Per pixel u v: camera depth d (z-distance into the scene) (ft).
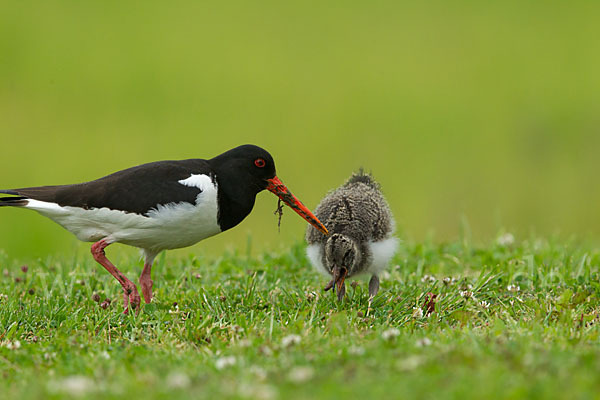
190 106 87.51
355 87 93.09
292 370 18.98
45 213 27.89
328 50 101.45
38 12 106.11
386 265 30.04
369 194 31.50
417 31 107.04
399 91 92.22
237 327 24.59
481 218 70.79
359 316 26.58
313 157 79.92
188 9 111.34
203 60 97.76
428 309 26.76
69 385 18.04
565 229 69.36
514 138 83.82
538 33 105.60
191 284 31.32
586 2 115.96
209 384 18.17
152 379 18.93
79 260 36.63
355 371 18.45
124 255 37.63
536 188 75.87
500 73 95.30
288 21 109.81
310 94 91.35
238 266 34.86
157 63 96.27
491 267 31.83
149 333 25.48
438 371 18.08
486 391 16.70
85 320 26.89
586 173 77.97
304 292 29.66
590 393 16.37
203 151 79.05
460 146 81.97
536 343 20.92
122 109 86.74
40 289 31.22
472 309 26.81
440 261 34.78
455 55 100.83
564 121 86.28
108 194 27.50
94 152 78.07
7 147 78.07
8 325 26.37
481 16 111.75
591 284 29.04
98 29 102.83
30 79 90.68
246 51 100.12
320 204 32.53
